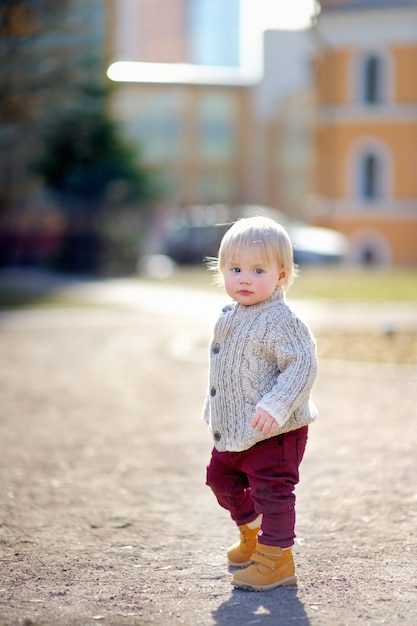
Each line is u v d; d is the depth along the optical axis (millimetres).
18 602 5129
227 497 5598
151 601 5141
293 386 5137
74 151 40375
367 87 49375
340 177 49844
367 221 49781
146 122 74812
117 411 10828
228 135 75812
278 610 4988
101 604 5098
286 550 5324
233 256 5363
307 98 71750
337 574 5535
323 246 42125
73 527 6500
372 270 38219
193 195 75562
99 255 38625
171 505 7027
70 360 15023
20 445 9094
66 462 8398
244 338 5324
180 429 9797
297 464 5375
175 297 26297
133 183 41094
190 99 74875
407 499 7016
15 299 25641
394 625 4766
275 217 49438
